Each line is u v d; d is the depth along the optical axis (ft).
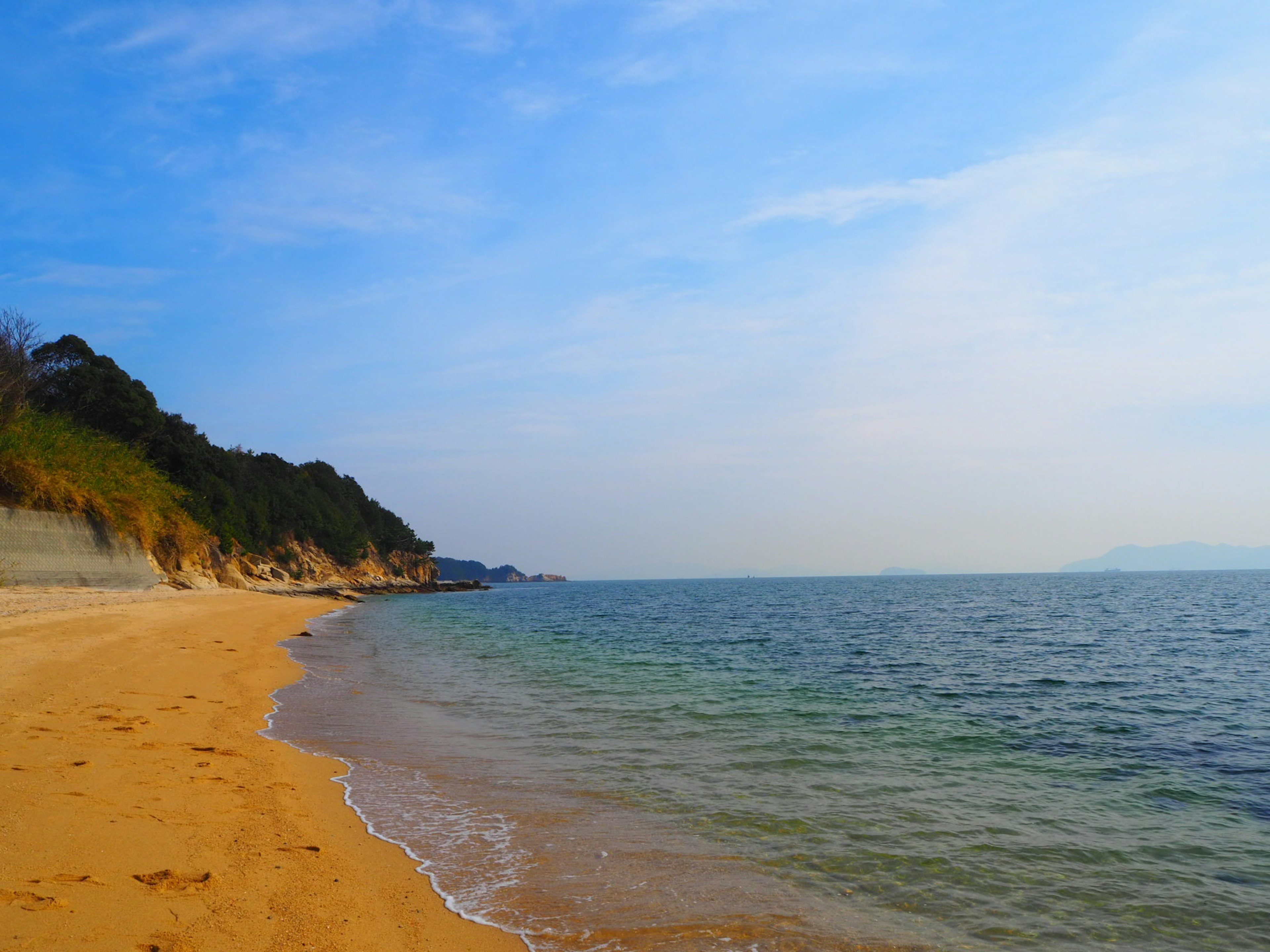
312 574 336.90
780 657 84.64
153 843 20.58
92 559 120.67
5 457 108.06
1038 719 47.91
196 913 16.79
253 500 299.38
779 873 22.13
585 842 24.29
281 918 17.11
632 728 42.83
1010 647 98.32
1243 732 44.39
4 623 62.54
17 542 105.91
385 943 16.62
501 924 18.38
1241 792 31.71
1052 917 19.72
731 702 52.21
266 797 26.32
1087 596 294.66
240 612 126.52
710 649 94.32
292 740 37.47
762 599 290.76
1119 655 88.17
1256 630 126.72
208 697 45.27
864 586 511.40
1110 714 50.08
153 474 161.07
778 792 30.27
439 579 579.48
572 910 19.26
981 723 46.39
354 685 58.13
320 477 435.94
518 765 34.04
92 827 21.06
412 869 21.59
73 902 16.43
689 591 437.58
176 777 27.20
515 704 50.80
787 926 18.71
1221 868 23.36
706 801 28.89
